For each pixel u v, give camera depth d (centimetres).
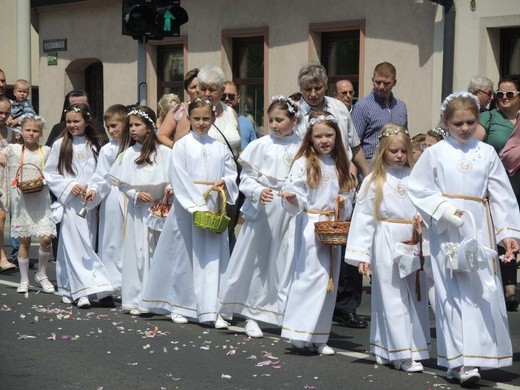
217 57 1806
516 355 842
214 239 950
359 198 790
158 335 900
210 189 943
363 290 1177
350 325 954
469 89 1088
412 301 777
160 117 1203
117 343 863
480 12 1396
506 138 1046
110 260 1062
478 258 714
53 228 1139
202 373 758
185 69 1880
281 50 1683
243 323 973
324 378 747
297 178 827
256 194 883
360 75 1559
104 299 1062
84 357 809
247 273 898
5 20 2844
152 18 1321
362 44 1551
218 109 1035
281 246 885
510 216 742
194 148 955
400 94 1502
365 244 782
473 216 742
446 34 1423
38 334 898
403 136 781
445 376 758
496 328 723
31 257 1402
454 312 729
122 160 1022
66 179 1063
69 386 718
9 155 1205
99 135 1090
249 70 1772
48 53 2252
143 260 1014
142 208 1016
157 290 979
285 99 898
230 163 970
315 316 814
